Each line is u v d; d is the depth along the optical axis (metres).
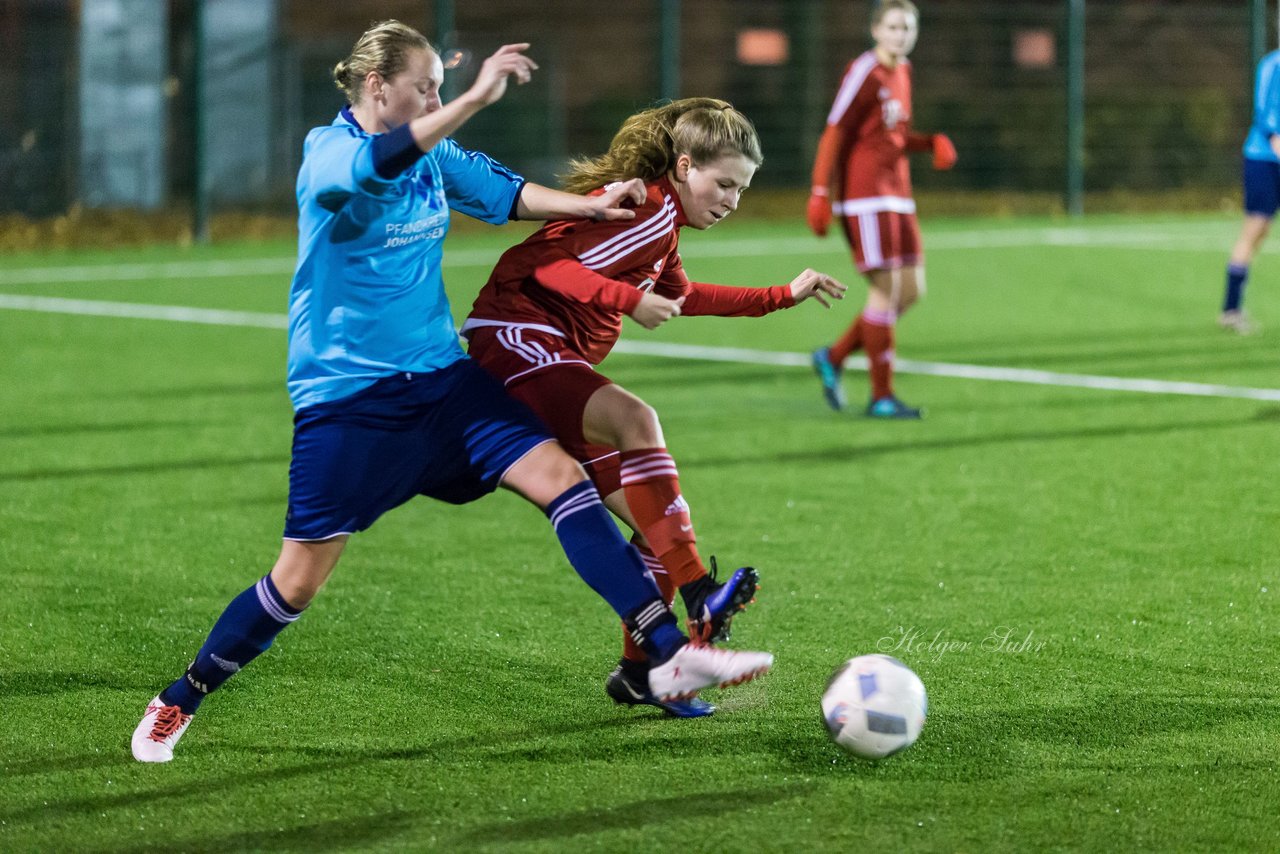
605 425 12.07
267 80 66.56
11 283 46.41
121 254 55.53
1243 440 24.50
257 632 11.58
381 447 11.34
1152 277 47.75
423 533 19.17
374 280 11.34
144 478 22.05
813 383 30.56
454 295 44.19
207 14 65.50
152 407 27.41
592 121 75.38
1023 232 62.69
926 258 52.97
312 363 11.43
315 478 11.28
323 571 11.52
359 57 11.39
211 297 43.38
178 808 10.95
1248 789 11.15
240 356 33.25
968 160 74.50
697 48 77.69
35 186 60.88
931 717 12.66
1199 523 19.38
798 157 73.00
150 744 11.79
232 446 24.27
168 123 65.44
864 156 26.20
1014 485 21.61
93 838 10.47
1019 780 11.31
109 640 14.93
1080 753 11.84
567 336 12.61
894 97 26.11
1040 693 13.24
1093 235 61.41
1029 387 29.75
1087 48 80.25
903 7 26.00
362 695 13.36
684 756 11.88
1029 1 78.62
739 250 55.66
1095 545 18.39
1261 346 34.69
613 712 12.92
